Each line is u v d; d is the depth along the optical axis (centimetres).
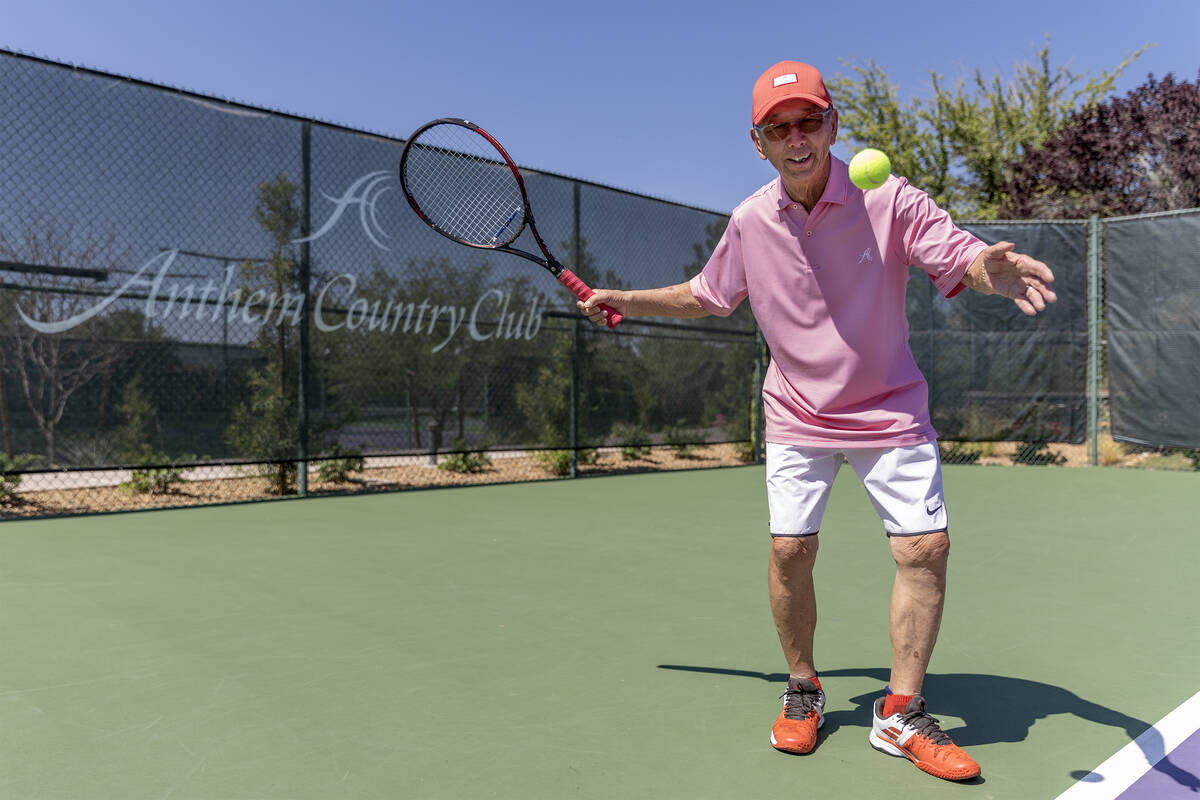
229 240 645
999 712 263
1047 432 939
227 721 252
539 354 829
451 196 339
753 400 1011
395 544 507
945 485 787
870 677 292
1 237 557
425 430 755
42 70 565
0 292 561
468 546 503
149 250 609
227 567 446
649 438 912
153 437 618
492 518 602
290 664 300
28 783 213
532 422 824
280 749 233
